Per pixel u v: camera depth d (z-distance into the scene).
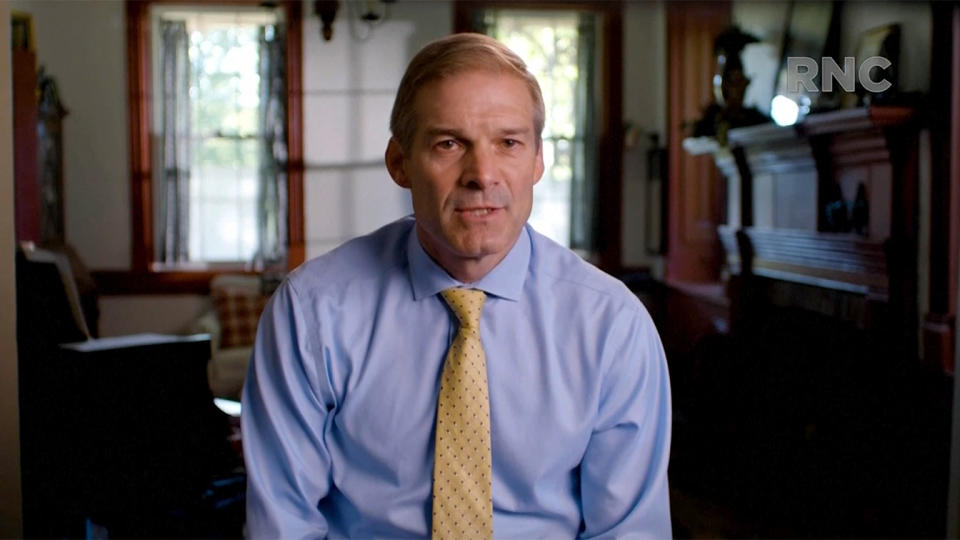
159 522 2.43
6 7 1.54
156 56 5.64
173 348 2.50
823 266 4.14
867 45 3.95
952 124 3.46
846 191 4.02
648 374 1.09
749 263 4.86
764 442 3.50
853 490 3.14
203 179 5.74
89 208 5.61
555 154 5.84
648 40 5.80
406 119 0.98
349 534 1.09
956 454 2.18
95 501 2.39
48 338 2.48
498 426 1.05
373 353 1.05
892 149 3.61
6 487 1.59
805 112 4.23
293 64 5.74
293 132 5.76
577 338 1.07
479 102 0.94
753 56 4.94
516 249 1.08
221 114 5.73
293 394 1.05
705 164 5.43
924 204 3.59
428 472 1.04
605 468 1.09
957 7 3.42
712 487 3.30
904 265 3.63
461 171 0.96
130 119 5.61
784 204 4.54
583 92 5.82
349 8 5.74
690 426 3.76
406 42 5.81
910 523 2.87
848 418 3.47
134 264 5.62
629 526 1.07
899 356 3.59
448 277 1.06
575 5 5.76
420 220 1.00
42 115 5.33
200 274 5.62
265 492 1.04
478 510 1.02
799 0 4.52
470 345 1.03
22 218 4.90
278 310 1.08
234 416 2.82
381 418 1.05
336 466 1.08
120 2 5.55
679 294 5.55
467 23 5.79
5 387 1.58
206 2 5.62
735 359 3.92
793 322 3.93
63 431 2.38
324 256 1.13
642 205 5.87
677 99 5.64
